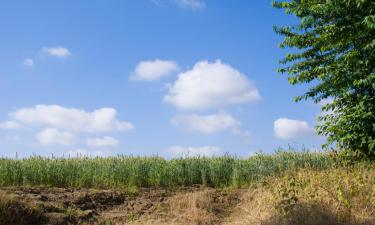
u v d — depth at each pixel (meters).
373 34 13.44
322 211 10.14
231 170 16.41
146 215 12.42
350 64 13.93
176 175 15.86
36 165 14.75
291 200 10.74
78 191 13.84
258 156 16.83
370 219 9.84
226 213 12.73
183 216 12.21
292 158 16.23
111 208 12.91
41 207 11.50
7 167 14.23
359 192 10.88
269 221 10.61
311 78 15.13
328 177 12.10
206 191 14.17
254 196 13.27
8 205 10.81
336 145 14.36
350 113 13.97
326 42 14.73
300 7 14.95
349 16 13.85
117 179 15.38
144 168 15.88
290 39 15.23
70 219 11.39
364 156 13.77
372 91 13.87
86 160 16.34
